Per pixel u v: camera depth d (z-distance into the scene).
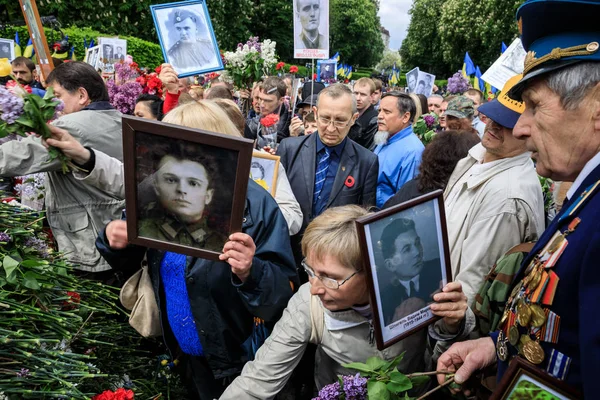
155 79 5.27
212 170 1.58
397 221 1.48
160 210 1.65
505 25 27.88
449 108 3.67
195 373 2.23
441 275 1.60
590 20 1.13
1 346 1.57
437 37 44.69
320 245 1.58
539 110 1.22
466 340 1.75
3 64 1.93
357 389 1.46
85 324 1.97
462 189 2.27
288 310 1.82
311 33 5.81
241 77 6.43
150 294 2.11
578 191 1.24
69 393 1.55
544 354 1.21
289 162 3.65
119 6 19.17
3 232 1.93
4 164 2.24
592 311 1.05
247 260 1.67
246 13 24.31
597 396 1.02
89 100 2.75
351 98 3.51
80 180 2.28
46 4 17.48
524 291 1.30
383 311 1.48
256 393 1.78
